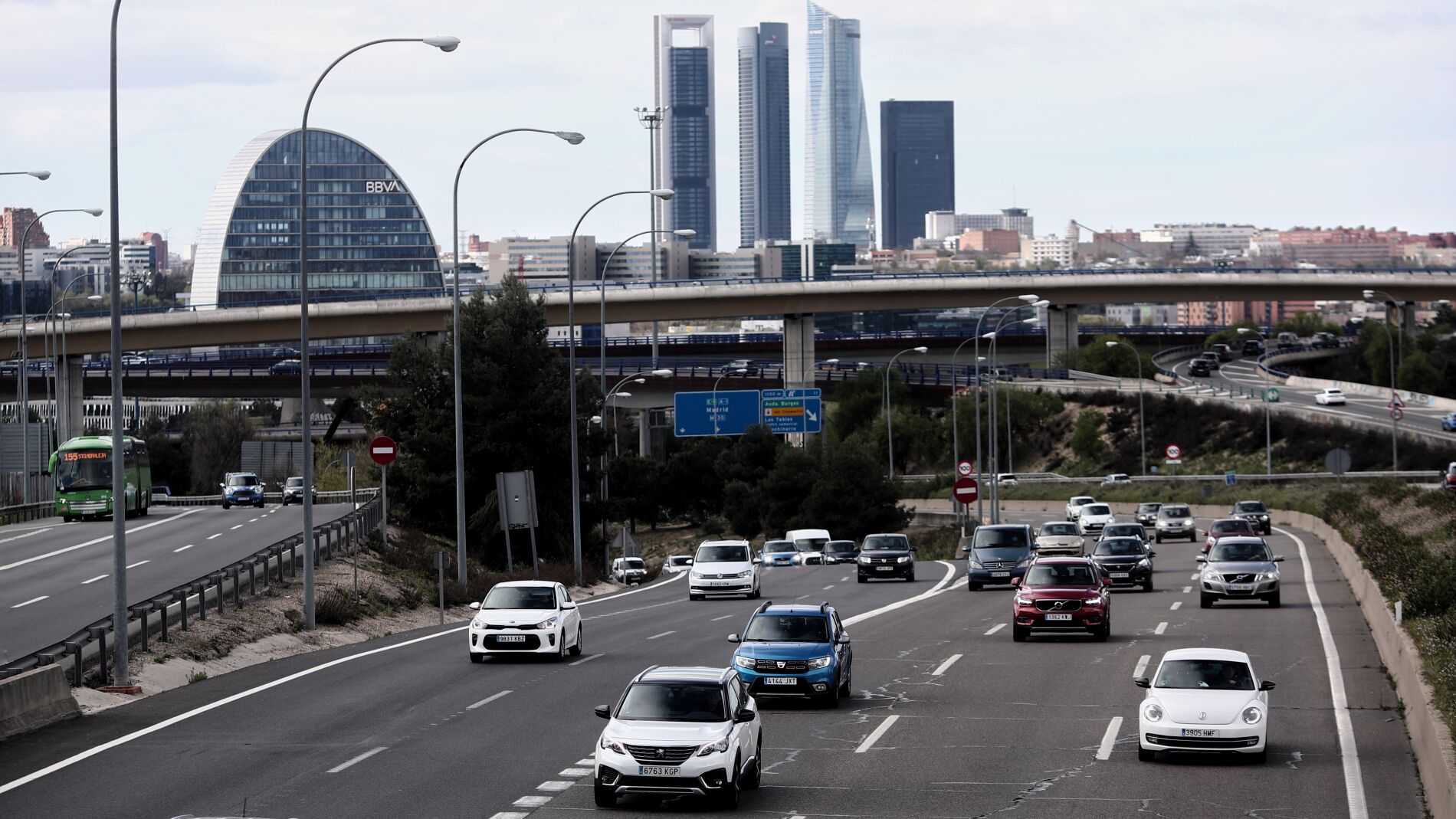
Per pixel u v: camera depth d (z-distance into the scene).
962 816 28.88
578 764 33.97
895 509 164.62
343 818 28.33
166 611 53.25
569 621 55.09
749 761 31.00
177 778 32.22
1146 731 34.00
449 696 44.78
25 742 36.81
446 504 117.69
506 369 118.25
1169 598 74.94
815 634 43.34
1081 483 190.88
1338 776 32.25
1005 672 49.41
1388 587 58.34
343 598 67.88
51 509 133.88
